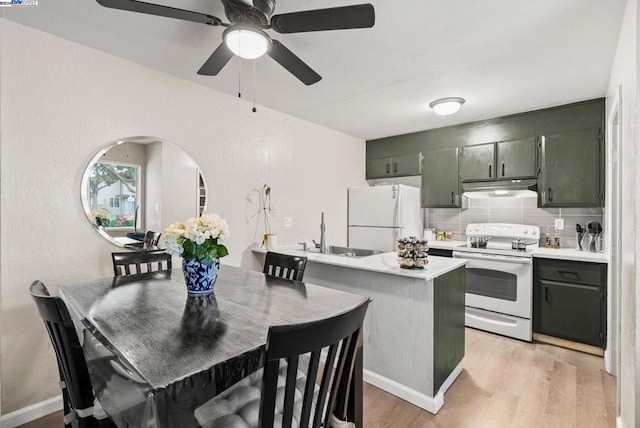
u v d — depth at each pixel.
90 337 1.25
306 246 3.44
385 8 1.62
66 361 1.09
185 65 2.35
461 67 2.30
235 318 1.25
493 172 3.48
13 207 1.83
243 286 1.76
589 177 2.92
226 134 2.91
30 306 1.88
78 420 1.11
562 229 3.31
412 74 2.42
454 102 2.86
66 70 2.00
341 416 1.15
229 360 0.93
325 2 1.59
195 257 1.54
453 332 2.25
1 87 1.78
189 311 1.33
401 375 2.10
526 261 2.94
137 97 2.33
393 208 3.80
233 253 2.98
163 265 2.61
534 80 2.52
